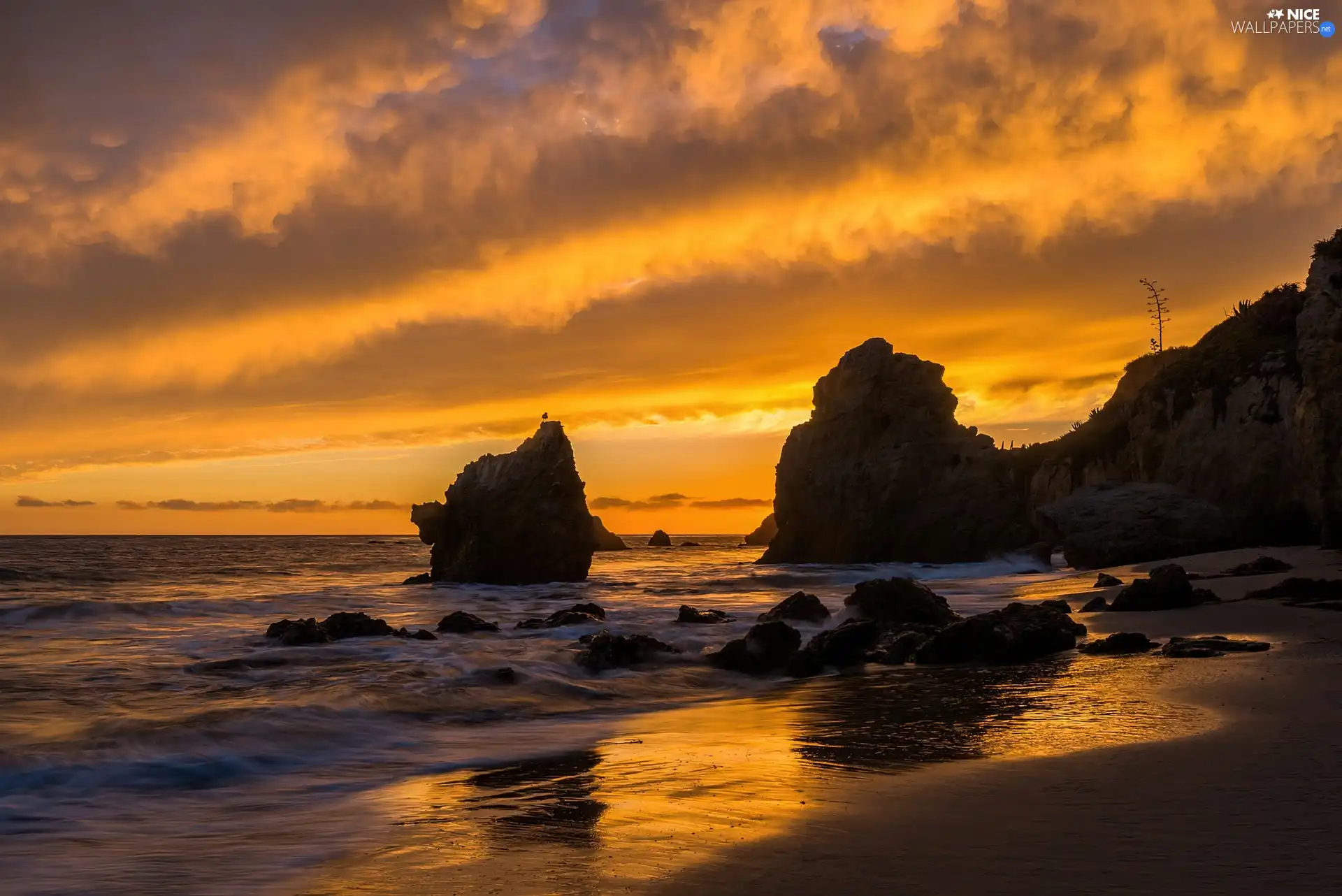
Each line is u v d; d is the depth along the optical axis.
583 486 45.25
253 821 7.87
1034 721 10.74
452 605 33.12
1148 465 46.31
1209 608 20.98
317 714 12.44
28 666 17.31
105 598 34.81
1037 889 5.06
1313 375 33.66
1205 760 7.94
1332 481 30.12
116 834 7.48
